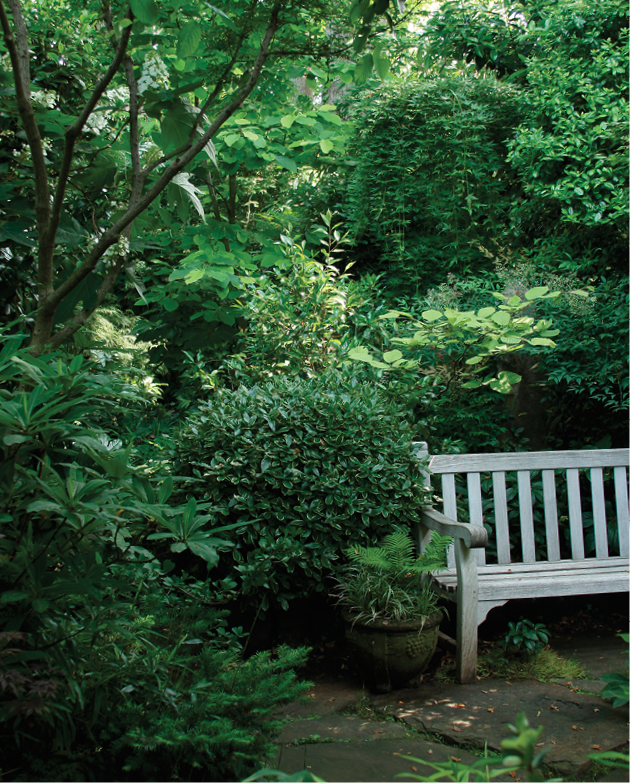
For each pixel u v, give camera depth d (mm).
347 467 3230
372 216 5750
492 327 3758
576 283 4340
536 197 4848
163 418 5020
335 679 3014
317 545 3076
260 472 3164
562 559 3773
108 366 2164
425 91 5473
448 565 3404
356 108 5867
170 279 4289
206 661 2004
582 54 4945
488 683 2869
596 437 4355
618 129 4371
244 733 1661
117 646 1850
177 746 1614
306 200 6289
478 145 5367
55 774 1550
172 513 1610
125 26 2035
